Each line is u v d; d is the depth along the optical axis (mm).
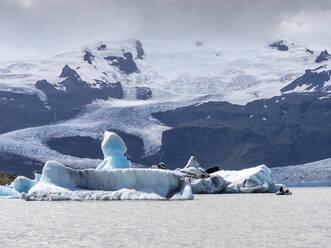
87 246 27156
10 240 29359
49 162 68125
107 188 65438
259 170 96188
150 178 64750
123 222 38750
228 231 32938
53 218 42125
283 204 59719
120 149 79438
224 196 81000
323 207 54469
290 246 26812
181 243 28000
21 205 57281
